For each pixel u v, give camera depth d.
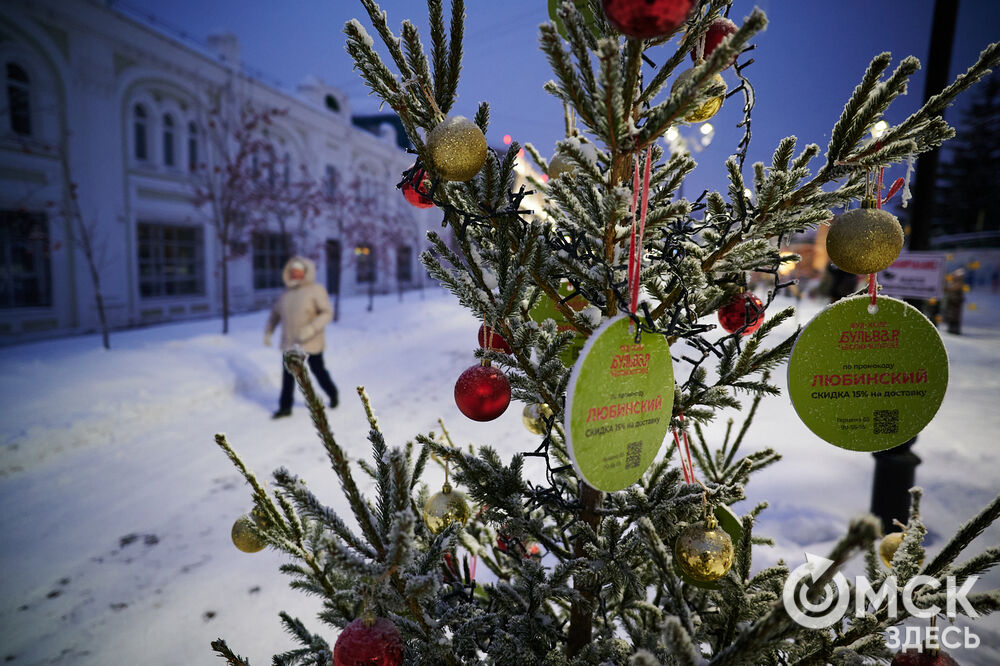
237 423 5.68
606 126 0.74
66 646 2.41
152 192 12.36
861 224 0.87
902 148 0.81
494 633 1.15
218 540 3.36
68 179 10.40
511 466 1.17
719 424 4.55
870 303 0.92
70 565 3.07
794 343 0.94
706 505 1.04
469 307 1.03
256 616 2.60
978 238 21.64
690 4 0.62
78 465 4.51
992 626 2.12
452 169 0.86
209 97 13.58
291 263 5.88
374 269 23.23
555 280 1.12
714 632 1.16
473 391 1.03
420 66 0.87
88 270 10.94
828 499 3.26
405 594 0.78
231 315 14.31
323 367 6.06
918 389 0.93
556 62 0.74
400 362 9.30
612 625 1.35
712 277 1.13
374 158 22.23
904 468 2.82
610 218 0.88
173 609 2.66
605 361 0.82
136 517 3.65
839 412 0.94
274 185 14.31
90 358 7.46
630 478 0.89
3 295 9.71
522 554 1.36
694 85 0.68
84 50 10.58
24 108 9.88
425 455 1.15
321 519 0.76
